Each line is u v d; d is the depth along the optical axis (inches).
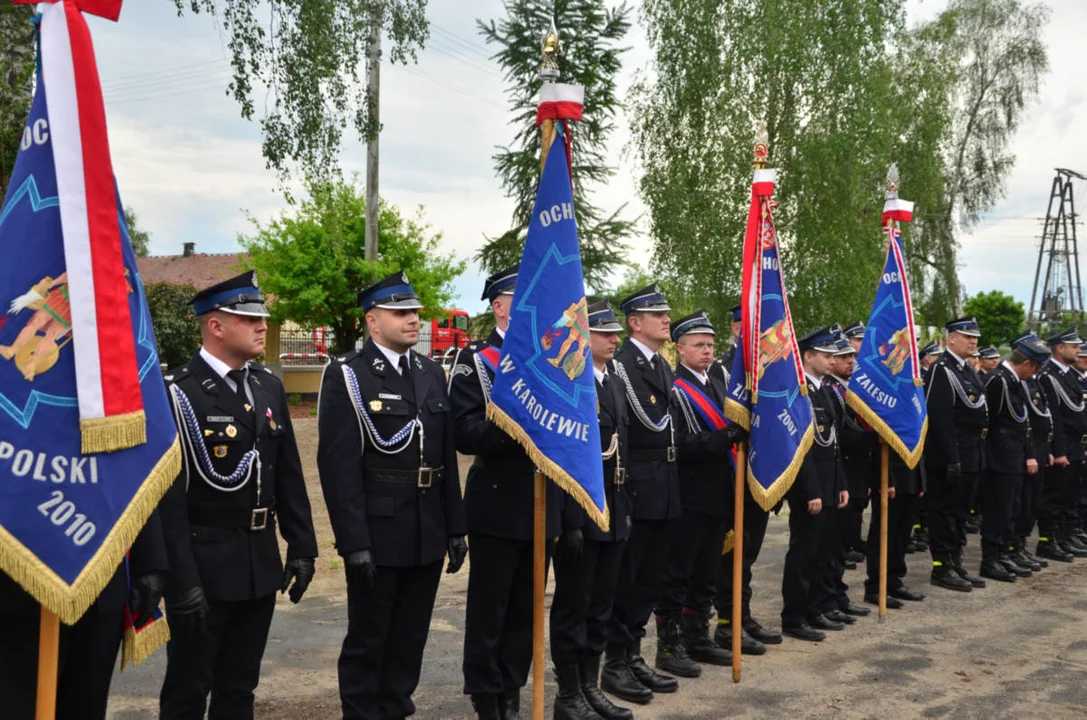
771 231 228.8
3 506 100.7
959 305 1118.4
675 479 206.7
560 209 169.9
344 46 524.1
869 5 762.8
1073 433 378.9
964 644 245.1
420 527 160.9
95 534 105.0
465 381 177.6
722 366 250.4
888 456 282.0
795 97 762.8
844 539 278.7
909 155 901.8
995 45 1154.7
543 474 163.8
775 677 215.5
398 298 165.3
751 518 241.3
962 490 321.4
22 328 104.0
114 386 107.7
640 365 211.3
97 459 106.5
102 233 109.0
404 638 164.2
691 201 769.6
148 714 181.0
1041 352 354.6
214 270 1433.3
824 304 756.6
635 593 204.2
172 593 130.0
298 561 154.3
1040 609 285.6
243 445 146.1
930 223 1091.9
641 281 964.0
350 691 157.4
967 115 1160.8
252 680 149.9
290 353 988.6
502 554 172.6
